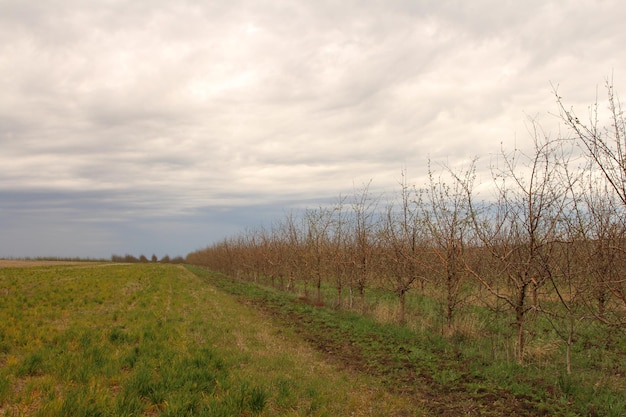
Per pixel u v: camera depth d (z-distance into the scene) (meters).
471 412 6.07
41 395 5.79
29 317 12.06
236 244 42.06
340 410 5.99
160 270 46.91
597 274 6.93
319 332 12.13
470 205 9.09
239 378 6.79
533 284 8.38
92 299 16.89
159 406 5.68
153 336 9.88
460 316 11.22
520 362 8.07
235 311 16.03
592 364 8.17
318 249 18.75
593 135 5.33
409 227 12.40
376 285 18.00
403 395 6.82
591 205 6.79
